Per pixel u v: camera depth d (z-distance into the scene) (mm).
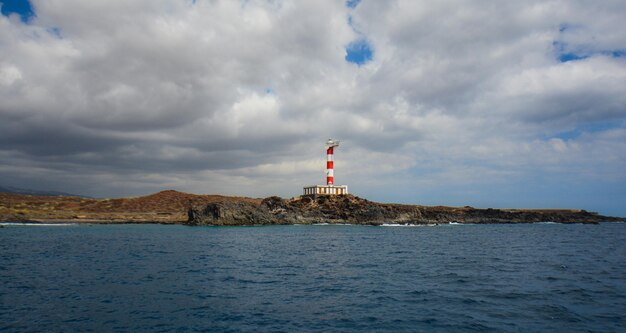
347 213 170500
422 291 31375
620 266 45969
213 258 52656
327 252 61031
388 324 22734
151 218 179625
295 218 163500
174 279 36594
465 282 35250
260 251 62094
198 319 23766
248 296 29656
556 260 51531
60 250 61844
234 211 155000
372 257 54500
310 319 23766
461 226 168500
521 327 22062
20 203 191125
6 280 35781
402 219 176375
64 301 27875
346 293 30688
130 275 38656
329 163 186750
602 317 23891
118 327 22188
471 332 21250
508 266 45719
